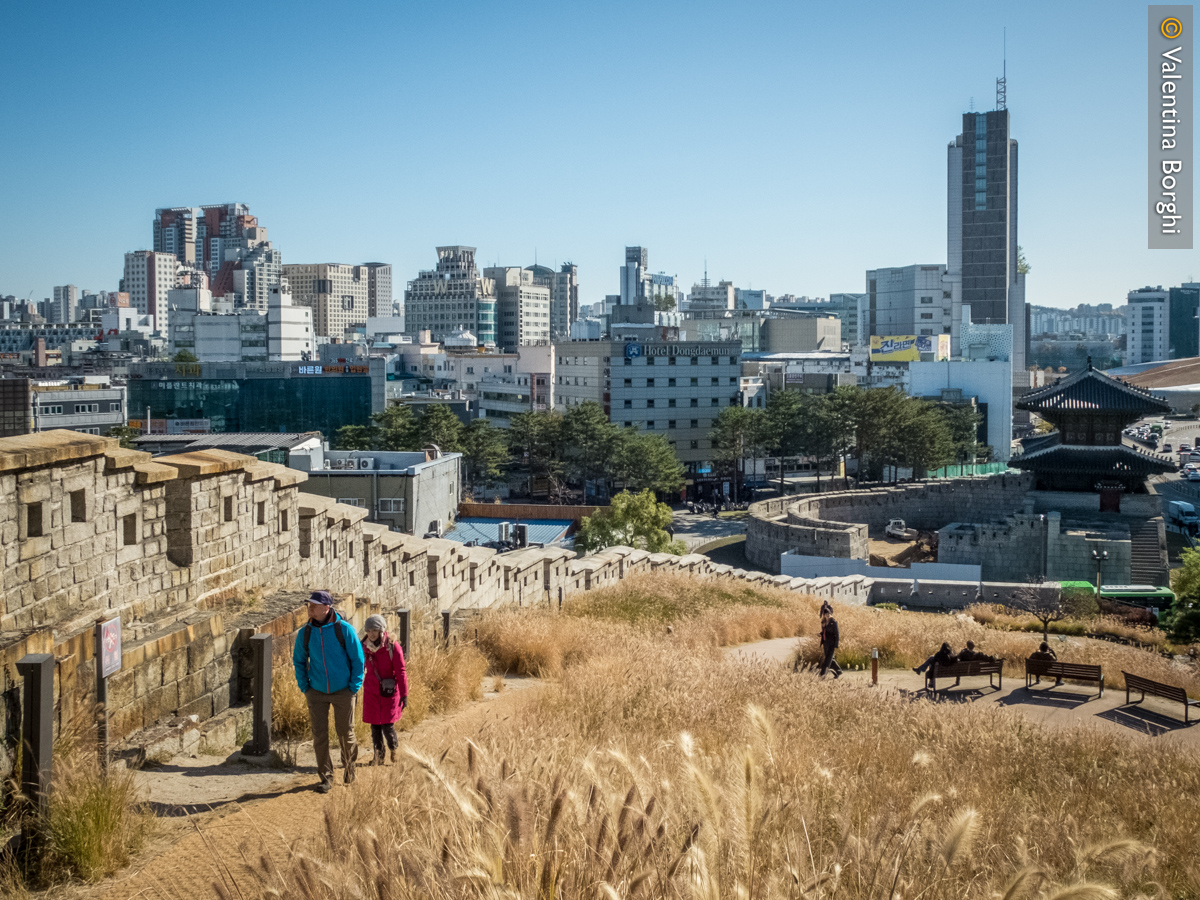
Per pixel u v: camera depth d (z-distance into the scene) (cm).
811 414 12469
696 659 2017
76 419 11744
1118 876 703
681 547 7369
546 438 12369
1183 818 1162
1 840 747
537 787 629
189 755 1083
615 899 470
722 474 13662
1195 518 9625
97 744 891
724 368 14262
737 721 1371
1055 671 2588
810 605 3997
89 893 684
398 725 1254
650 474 11544
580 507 8338
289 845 688
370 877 529
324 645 966
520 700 1555
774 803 650
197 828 704
